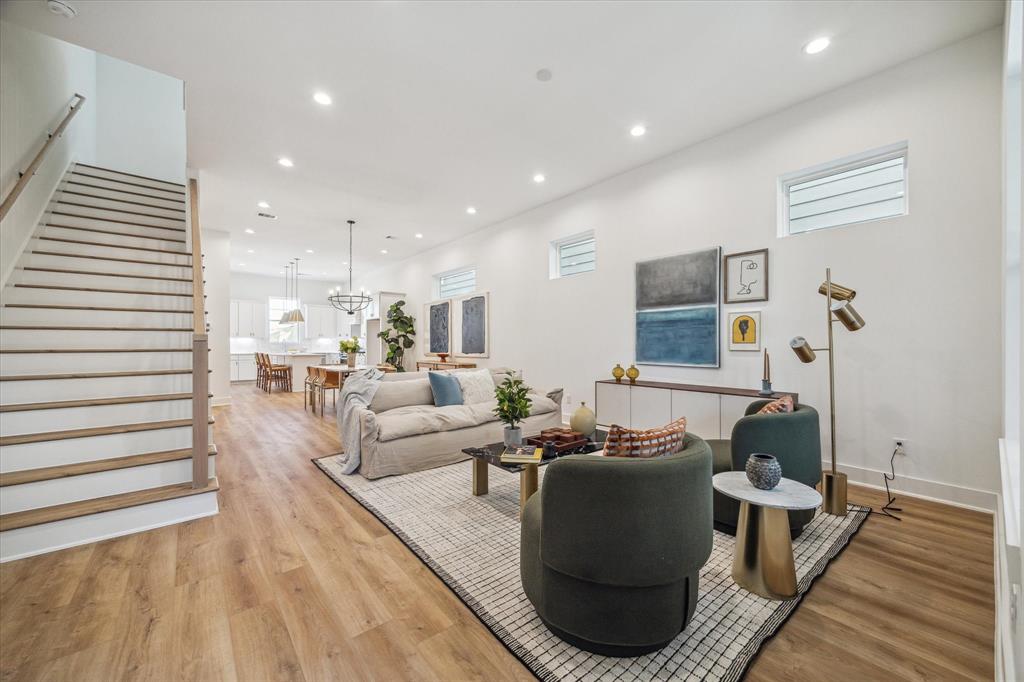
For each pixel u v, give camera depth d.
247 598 1.83
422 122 3.70
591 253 5.50
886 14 2.50
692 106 3.48
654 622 1.47
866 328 3.12
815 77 3.11
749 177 3.78
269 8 2.42
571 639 1.55
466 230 7.30
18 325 3.15
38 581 1.94
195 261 3.15
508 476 3.48
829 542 2.30
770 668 1.45
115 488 2.53
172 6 2.40
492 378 4.62
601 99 3.37
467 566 2.10
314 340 13.20
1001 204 2.58
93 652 1.51
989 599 1.81
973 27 2.62
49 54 3.93
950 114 2.78
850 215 3.34
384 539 2.39
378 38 2.67
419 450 3.61
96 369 3.11
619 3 2.39
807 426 2.46
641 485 1.40
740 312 3.85
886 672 1.42
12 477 2.29
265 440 4.66
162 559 2.14
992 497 2.65
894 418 3.01
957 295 2.77
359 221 6.77
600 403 4.63
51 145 3.71
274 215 6.43
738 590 1.91
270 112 3.53
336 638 1.60
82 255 3.83
